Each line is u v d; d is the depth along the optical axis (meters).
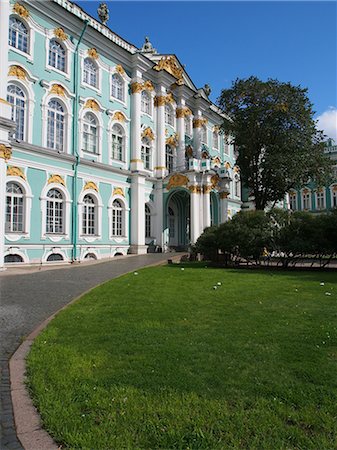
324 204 57.41
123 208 27.34
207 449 3.11
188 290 11.22
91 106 25.02
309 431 3.39
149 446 3.17
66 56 23.55
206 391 4.14
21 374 4.77
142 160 29.56
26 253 20.16
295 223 19.55
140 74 29.14
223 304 9.02
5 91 17.91
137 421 3.53
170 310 8.27
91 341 6.00
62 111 23.17
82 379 4.47
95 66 25.80
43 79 21.69
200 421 3.51
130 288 11.42
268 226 20.30
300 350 5.49
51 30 22.53
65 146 23.00
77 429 3.41
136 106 28.52
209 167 30.25
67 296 10.38
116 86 27.77
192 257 24.16
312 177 28.94
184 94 34.66
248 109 27.84
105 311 8.17
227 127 29.78
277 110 26.97
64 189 22.64
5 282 13.11
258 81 27.80
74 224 23.05
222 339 6.05
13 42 20.52
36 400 3.99
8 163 19.59
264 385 4.28
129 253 27.34
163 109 31.50
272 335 6.28
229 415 3.62
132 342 5.91
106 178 25.86
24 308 8.79
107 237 25.62
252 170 29.50
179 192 31.23
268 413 3.64
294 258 19.94
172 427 3.42
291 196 60.66
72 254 22.80
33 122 21.00
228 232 20.75
